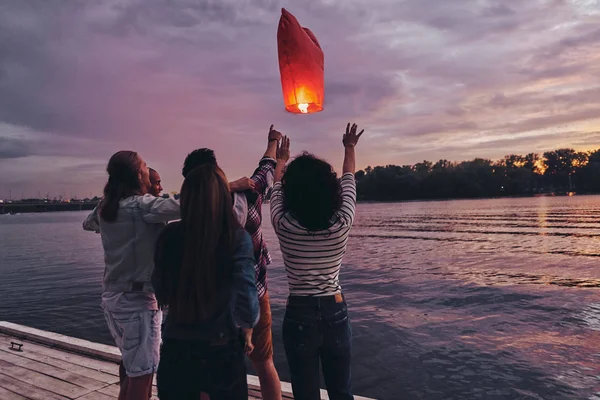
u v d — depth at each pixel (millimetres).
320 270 2131
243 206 2232
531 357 7688
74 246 39625
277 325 9945
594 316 10539
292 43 1717
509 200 162250
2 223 127062
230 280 1830
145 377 2309
